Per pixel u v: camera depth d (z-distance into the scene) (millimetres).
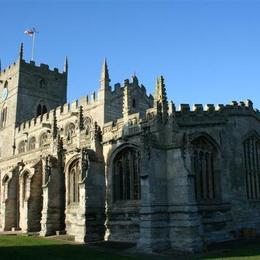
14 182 51500
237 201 37500
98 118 59812
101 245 32281
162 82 34281
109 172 37531
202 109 37750
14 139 80125
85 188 35688
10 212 50344
